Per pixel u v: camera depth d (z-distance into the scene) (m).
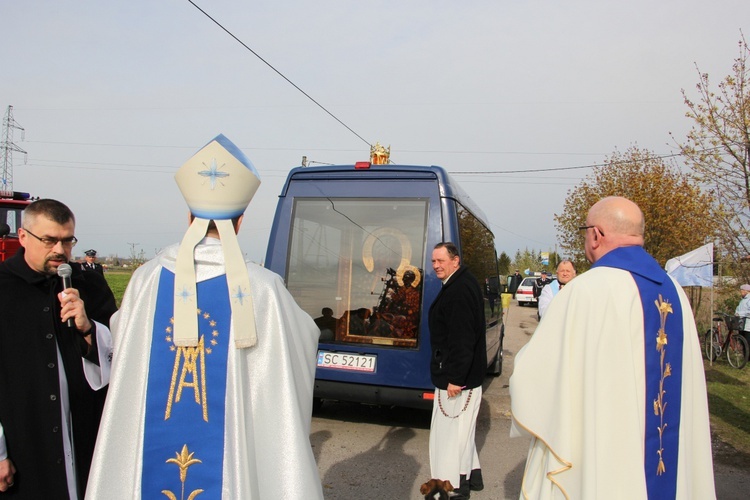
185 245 2.03
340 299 6.14
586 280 2.34
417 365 5.83
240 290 2.00
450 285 4.21
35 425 2.35
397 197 6.12
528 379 2.37
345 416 7.01
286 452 1.95
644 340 2.25
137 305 2.03
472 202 8.11
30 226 2.45
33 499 2.32
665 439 2.26
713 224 10.20
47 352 2.42
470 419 4.14
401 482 4.77
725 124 9.88
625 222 2.44
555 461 2.25
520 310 29.44
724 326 12.77
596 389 2.20
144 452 1.92
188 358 1.97
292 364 2.07
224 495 1.89
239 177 2.05
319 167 6.43
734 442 6.05
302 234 6.32
